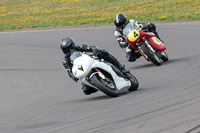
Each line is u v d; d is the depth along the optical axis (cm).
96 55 2888
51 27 10050
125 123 2006
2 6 16375
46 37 8181
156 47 3953
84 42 6994
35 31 9356
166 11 9862
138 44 3988
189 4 10506
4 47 7538
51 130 2164
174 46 5341
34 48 7088
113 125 2011
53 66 5406
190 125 1748
